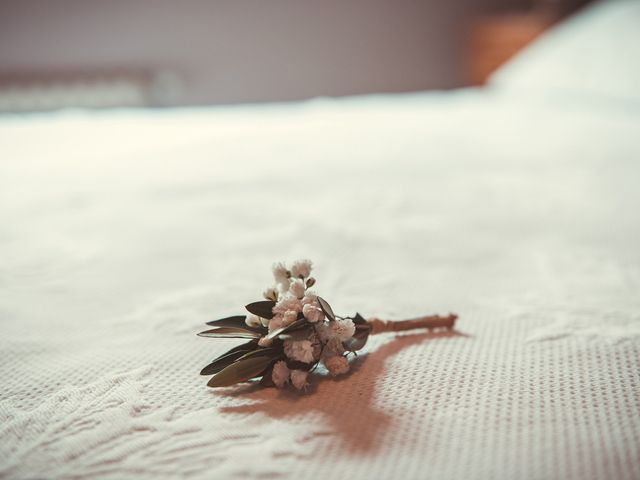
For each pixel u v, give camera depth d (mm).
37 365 328
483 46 1527
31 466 255
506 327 366
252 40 1548
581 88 1045
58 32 1435
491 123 931
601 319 372
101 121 940
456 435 268
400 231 525
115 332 362
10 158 748
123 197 608
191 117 981
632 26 1062
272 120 957
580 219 553
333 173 688
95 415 283
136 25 1471
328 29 1591
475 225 542
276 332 291
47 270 450
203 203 591
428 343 346
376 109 1051
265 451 260
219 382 290
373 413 283
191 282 430
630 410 283
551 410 283
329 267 455
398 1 1611
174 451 261
